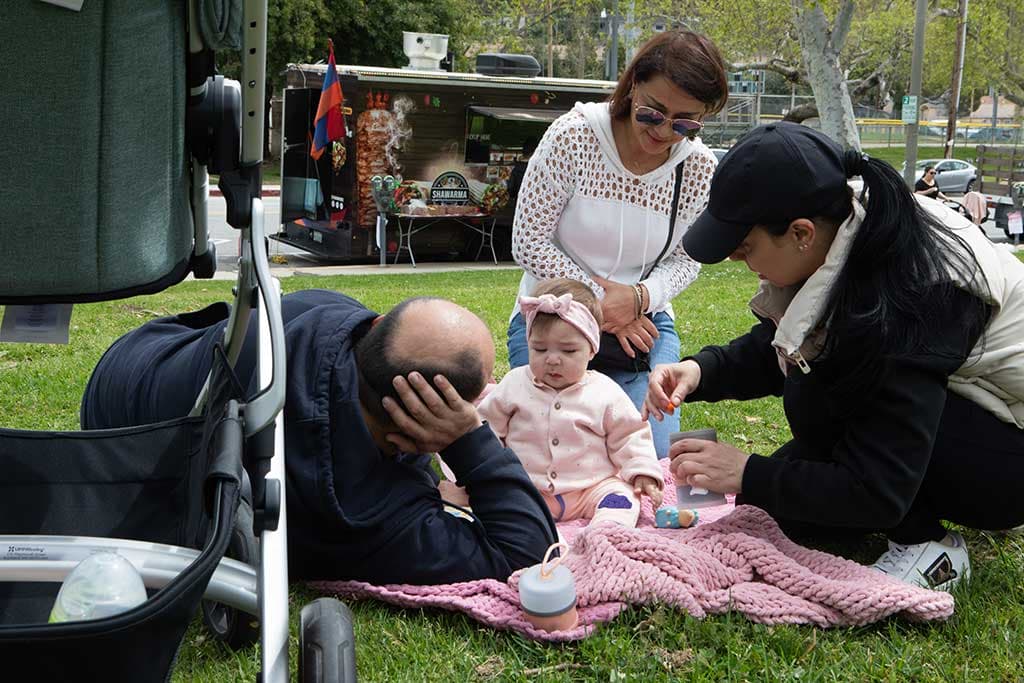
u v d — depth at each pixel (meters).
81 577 1.70
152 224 1.83
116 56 1.66
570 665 2.54
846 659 2.58
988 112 86.94
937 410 2.73
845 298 2.69
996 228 23.08
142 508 2.16
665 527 3.30
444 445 2.79
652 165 4.10
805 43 19.64
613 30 30.80
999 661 2.62
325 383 2.69
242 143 2.12
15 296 1.75
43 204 1.68
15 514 2.12
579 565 2.84
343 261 15.89
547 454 3.49
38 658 1.42
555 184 4.09
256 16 1.98
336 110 14.20
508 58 15.09
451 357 2.64
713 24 22.72
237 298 2.35
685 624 2.65
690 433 3.15
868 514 2.74
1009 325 2.86
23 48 1.60
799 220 2.66
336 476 2.71
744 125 38.53
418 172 14.67
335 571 2.84
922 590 2.78
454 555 2.78
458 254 16.09
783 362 3.01
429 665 2.55
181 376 2.87
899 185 2.66
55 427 4.61
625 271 4.21
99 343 6.73
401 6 33.19
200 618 2.80
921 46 21.66
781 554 2.92
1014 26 38.41
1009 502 2.97
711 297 10.71
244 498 2.01
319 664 1.88
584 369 3.52
